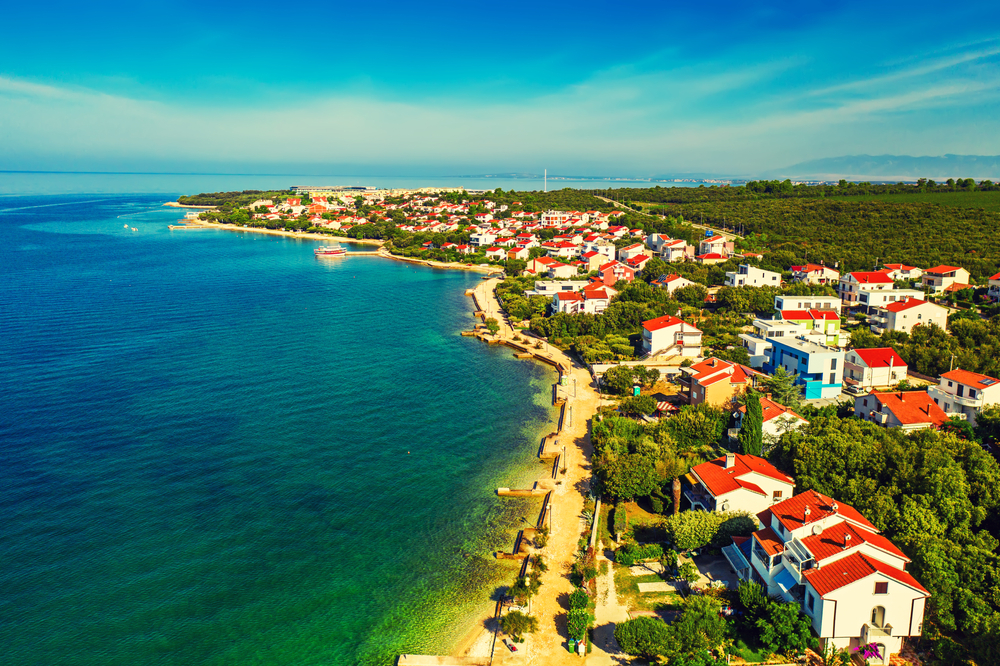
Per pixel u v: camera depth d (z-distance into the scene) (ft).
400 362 441.68
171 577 207.31
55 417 330.54
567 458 290.15
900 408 279.08
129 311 579.48
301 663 172.96
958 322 428.56
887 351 357.41
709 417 289.33
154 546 223.30
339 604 195.93
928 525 188.55
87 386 377.30
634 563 206.80
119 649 177.06
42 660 173.17
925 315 461.37
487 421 337.72
